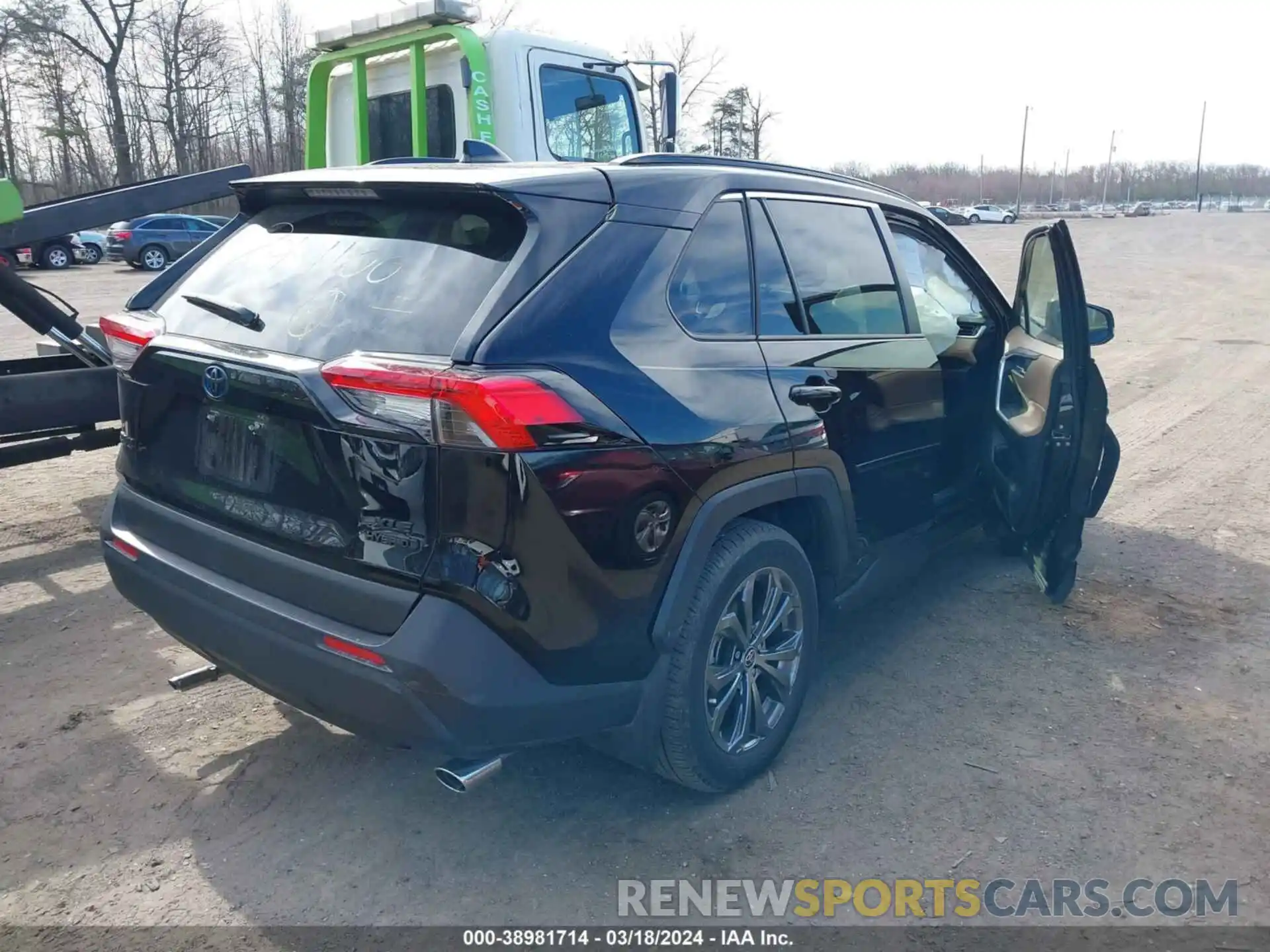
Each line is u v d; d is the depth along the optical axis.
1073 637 4.42
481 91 6.70
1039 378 4.26
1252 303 18.03
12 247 5.42
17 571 5.24
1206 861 2.95
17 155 45.22
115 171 44.75
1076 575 4.90
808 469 3.28
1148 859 2.96
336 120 8.00
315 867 2.94
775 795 3.28
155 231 26.08
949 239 4.49
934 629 4.50
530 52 6.85
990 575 5.12
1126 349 12.70
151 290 3.35
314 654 2.60
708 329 3.04
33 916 2.72
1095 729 3.66
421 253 2.78
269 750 3.55
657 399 2.75
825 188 3.73
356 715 2.58
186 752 3.53
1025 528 4.33
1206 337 13.79
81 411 5.26
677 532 2.79
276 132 47.97
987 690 3.96
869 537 3.76
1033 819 3.14
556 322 2.60
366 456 2.50
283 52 46.78
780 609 3.33
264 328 2.86
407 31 7.11
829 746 3.56
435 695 2.44
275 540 2.74
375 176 2.94
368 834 3.09
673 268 2.96
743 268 3.23
